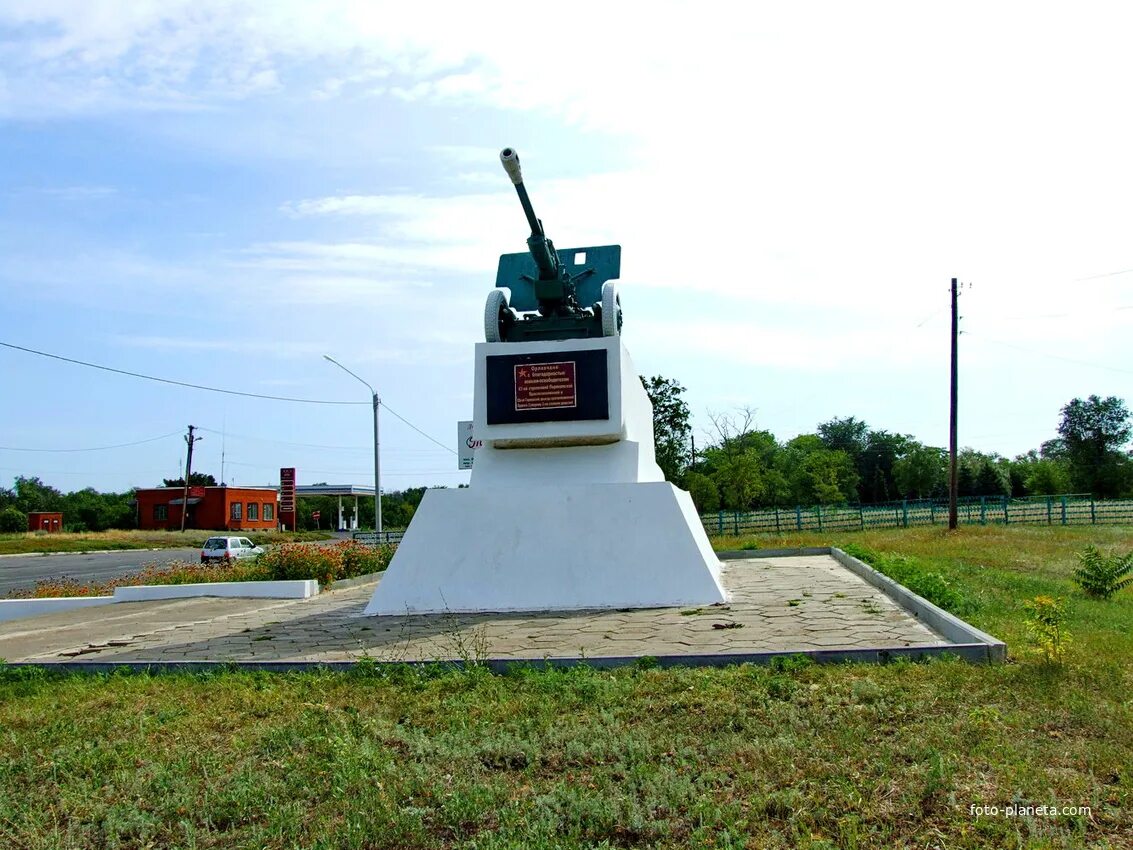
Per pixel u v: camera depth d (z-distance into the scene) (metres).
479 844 3.40
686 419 33.00
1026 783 3.74
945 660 5.88
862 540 26.61
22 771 4.52
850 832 3.34
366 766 4.19
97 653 8.04
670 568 9.85
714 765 4.11
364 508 72.75
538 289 11.73
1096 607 10.91
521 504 10.40
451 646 7.38
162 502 56.69
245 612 11.43
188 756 4.57
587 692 5.37
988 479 59.91
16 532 55.62
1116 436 66.12
